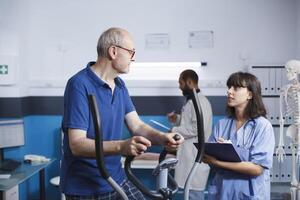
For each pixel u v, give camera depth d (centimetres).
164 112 405
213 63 405
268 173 209
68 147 153
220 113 401
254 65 364
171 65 409
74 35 410
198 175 320
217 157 204
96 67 158
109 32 153
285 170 354
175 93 405
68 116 146
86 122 145
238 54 403
